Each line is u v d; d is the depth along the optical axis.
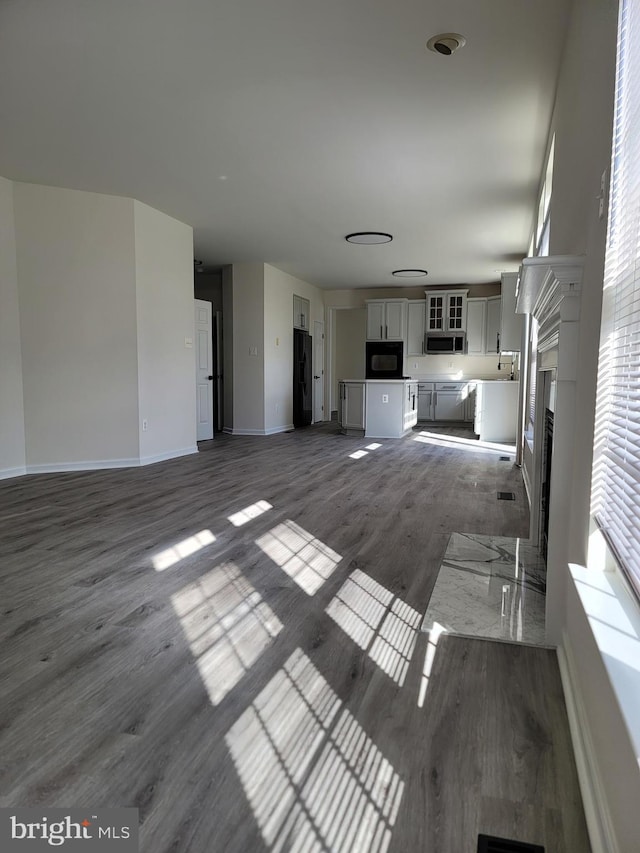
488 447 7.36
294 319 9.57
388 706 1.67
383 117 3.68
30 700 1.69
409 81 3.23
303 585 2.60
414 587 2.58
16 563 2.88
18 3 2.54
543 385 3.05
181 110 3.59
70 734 1.53
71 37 2.80
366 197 5.33
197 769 1.40
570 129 2.39
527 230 6.49
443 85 3.27
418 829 1.22
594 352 1.57
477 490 4.71
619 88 1.34
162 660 1.93
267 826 1.23
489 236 6.77
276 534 3.42
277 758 1.44
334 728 1.56
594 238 1.63
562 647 1.92
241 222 6.21
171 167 4.59
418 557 3.00
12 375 5.11
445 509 4.05
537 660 1.94
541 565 2.87
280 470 5.60
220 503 4.21
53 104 3.51
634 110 1.20
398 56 2.97
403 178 4.81
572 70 2.38
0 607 2.35
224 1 2.53
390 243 7.11
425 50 2.91
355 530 3.51
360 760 1.44
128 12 2.61
